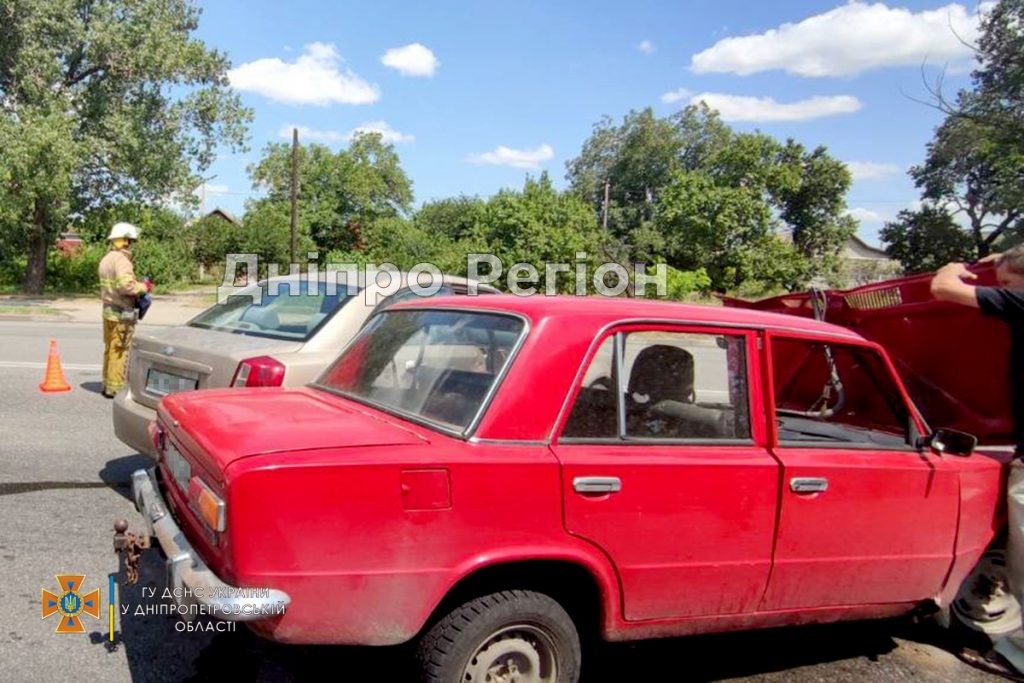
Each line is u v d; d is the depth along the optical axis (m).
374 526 2.48
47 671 3.12
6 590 3.78
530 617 2.72
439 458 2.56
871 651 3.90
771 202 42.44
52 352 8.80
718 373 3.18
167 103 28.84
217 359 4.70
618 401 2.95
